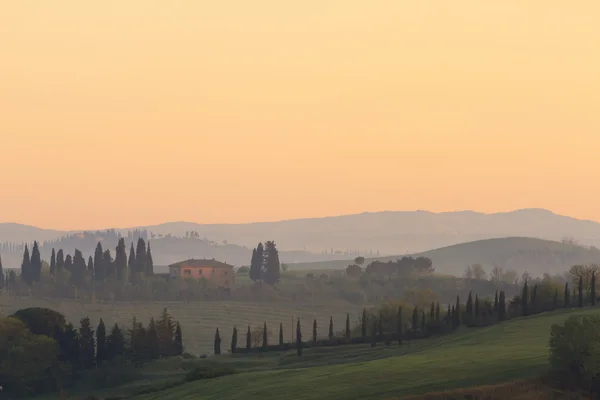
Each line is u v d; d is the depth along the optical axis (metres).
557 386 178.38
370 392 192.00
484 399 172.88
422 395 176.38
